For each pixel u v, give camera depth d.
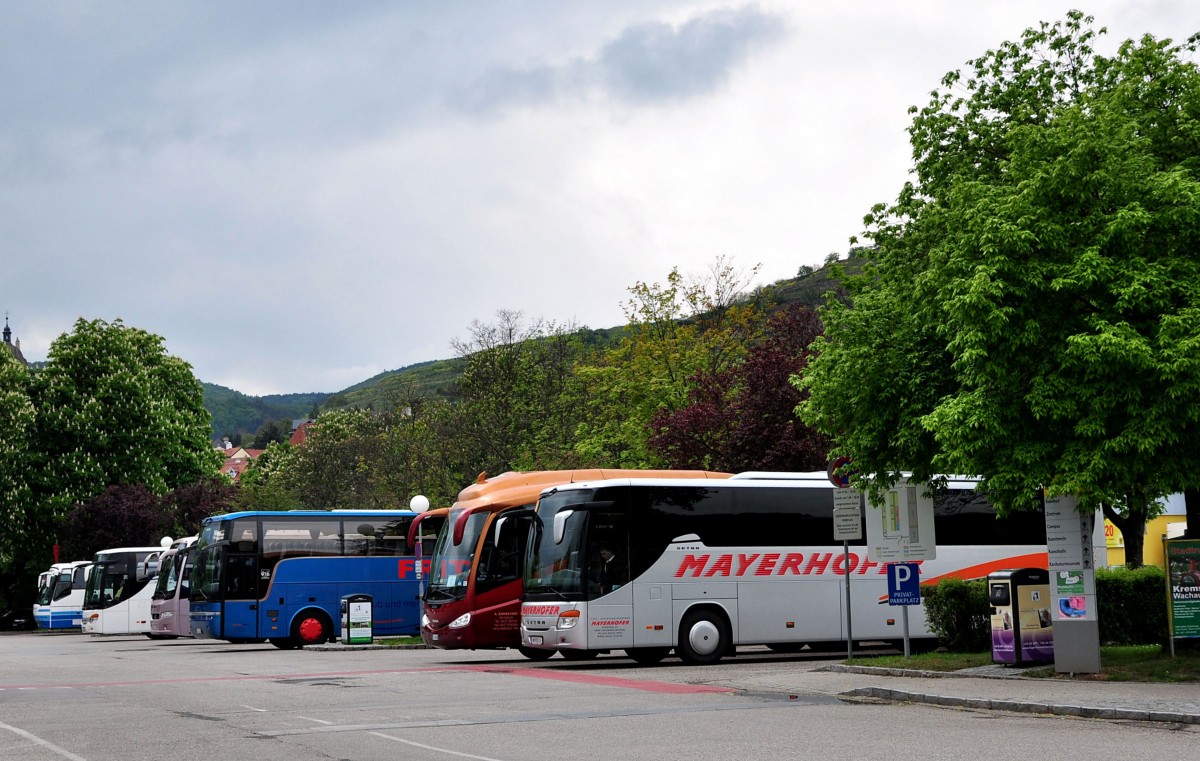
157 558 54.28
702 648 25.02
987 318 16.83
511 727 13.70
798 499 26.45
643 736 12.71
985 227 17.17
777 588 25.86
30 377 73.62
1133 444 16.38
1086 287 16.62
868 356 19.97
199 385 79.38
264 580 35.81
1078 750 11.21
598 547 24.55
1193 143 18.78
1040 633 19.11
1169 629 18.78
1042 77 23.92
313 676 23.03
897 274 23.22
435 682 20.89
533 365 51.03
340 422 77.19
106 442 71.44
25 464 70.31
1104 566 29.22
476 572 27.48
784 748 11.59
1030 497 17.61
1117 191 17.16
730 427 34.88
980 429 17.27
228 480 76.50
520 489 28.31
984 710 14.98
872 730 13.01
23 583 75.69
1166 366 15.87
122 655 34.75
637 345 46.31
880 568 26.88
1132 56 20.42
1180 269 16.78
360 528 37.03
